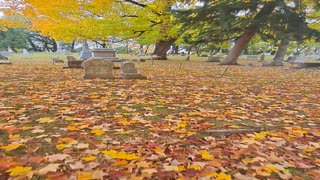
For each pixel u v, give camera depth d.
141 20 19.58
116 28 18.84
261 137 3.20
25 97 5.31
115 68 13.29
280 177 2.20
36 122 3.59
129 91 6.42
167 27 21.47
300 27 18.20
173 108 4.68
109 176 2.09
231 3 17.34
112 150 2.62
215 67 16.88
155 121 3.78
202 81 9.06
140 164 2.31
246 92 6.85
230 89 7.29
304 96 6.48
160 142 2.92
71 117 3.85
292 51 47.50
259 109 4.86
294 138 3.22
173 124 3.64
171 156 2.52
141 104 4.93
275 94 6.68
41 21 19.28
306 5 19.64
